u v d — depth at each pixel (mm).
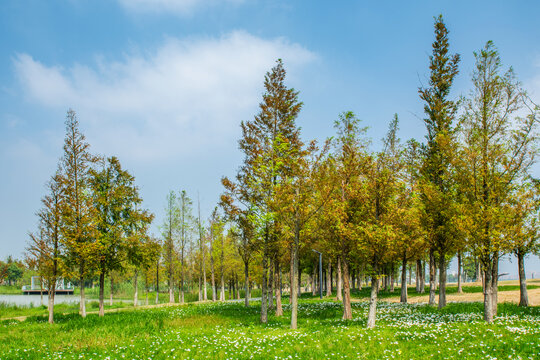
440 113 26609
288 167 20969
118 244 28125
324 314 22922
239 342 13781
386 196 18391
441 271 23828
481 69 18766
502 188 16781
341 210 18719
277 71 25688
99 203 28297
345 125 20734
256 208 21672
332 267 58125
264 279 21047
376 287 16797
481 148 17500
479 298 30422
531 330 12930
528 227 16469
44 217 25156
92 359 11969
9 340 16750
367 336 13867
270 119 24453
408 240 26625
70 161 25875
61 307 42906
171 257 45719
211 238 48188
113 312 31250
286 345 12883
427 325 15797
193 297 60781
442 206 22703
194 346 13352
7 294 93688
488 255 16188
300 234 19547
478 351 10883
